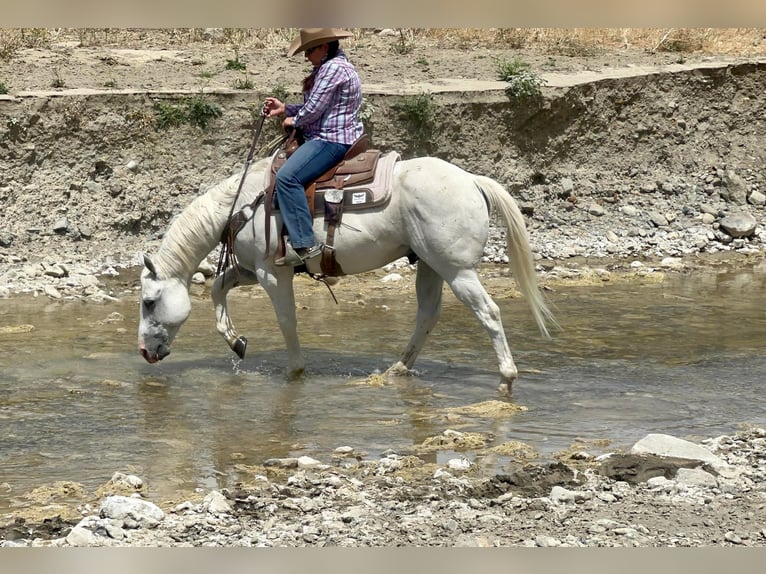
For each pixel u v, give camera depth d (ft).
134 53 59.36
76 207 48.32
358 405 29.58
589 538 20.42
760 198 57.00
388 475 24.23
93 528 20.84
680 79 59.72
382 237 30.37
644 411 29.07
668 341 36.78
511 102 55.11
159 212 49.29
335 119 30.14
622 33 68.23
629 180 57.41
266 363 33.71
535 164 55.88
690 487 23.12
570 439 26.86
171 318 31.68
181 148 50.80
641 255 51.42
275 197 30.55
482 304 30.01
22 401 29.68
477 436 26.66
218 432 27.35
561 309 41.39
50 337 36.40
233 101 51.57
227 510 21.95
